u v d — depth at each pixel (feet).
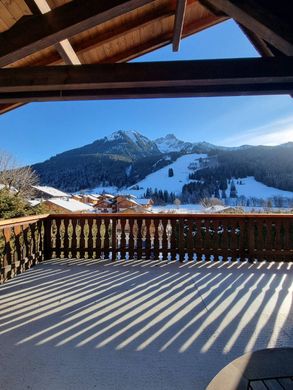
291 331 8.32
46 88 7.52
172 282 12.78
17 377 6.36
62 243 17.70
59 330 8.43
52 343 7.75
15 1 9.02
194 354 7.22
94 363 6.88
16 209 22.00
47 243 17.04
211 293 11.38
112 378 6.33
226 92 8.52
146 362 6.91
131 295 11.16
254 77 7.07
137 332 8.32
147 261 16.47
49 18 6.14
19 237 14.25
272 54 9.71
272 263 15.99
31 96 8.84
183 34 12.42
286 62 7.03
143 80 7.20
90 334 8.21
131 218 17.08
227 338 7.96
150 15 10.60
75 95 8.73
